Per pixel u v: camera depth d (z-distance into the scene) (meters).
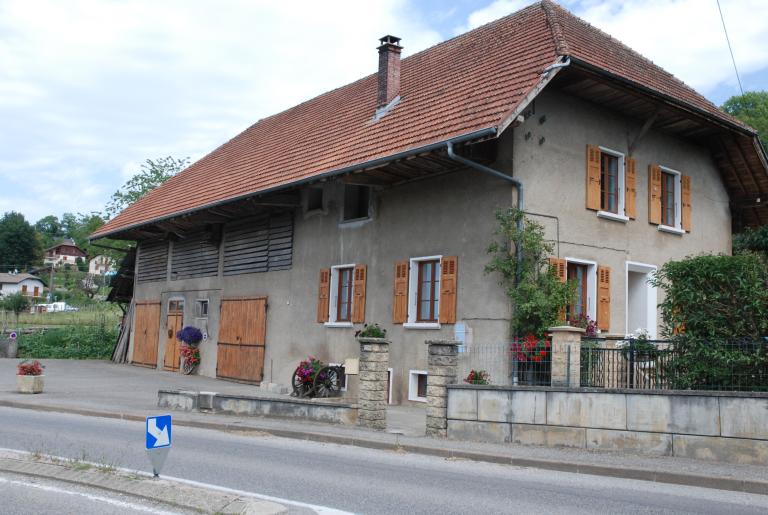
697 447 9.57
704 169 19.30
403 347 16.22
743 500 7.73
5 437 10.84
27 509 6.47
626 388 10.21
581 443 10.35
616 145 16.70
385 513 6.58
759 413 9.20
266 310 20.94
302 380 16.66
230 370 22.14
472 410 11.22
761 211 21.39
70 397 16.66
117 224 27.59
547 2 18.31
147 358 27.27
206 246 24.45
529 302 13.67
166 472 8.31
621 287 16.34
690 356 10.13
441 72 18.44
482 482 8.31
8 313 47.41
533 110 14.92
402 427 12.59
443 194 15.83
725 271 10.28
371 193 17.73
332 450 10.61
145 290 28.38
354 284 17.81
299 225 20.11
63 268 112.44
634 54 18.86
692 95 18.16
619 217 16.41
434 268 16.11
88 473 7.73
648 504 7.32
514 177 14.39
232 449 10.33
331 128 20.89
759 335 10.09
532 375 12.08
